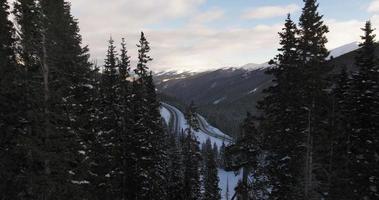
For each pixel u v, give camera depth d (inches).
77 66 1066.1
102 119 1252.5
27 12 770.8
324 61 1025.5
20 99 837.2
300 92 1047.6
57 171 810.2
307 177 1081.4
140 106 1360.7
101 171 1141.7
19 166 853.2
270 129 1127.6
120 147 1275.8
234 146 1278.3
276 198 1160.8
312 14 1026.1
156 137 1507.1
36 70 807.7
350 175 1051.3
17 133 846.5
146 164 1333.7
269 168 1163.3
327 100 1055.0
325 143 1181.7
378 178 1006.4
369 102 1040.8
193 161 2142.0
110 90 1346.0
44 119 778.8
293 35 1071.6
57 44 835.4
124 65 1380.4
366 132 1035.9
